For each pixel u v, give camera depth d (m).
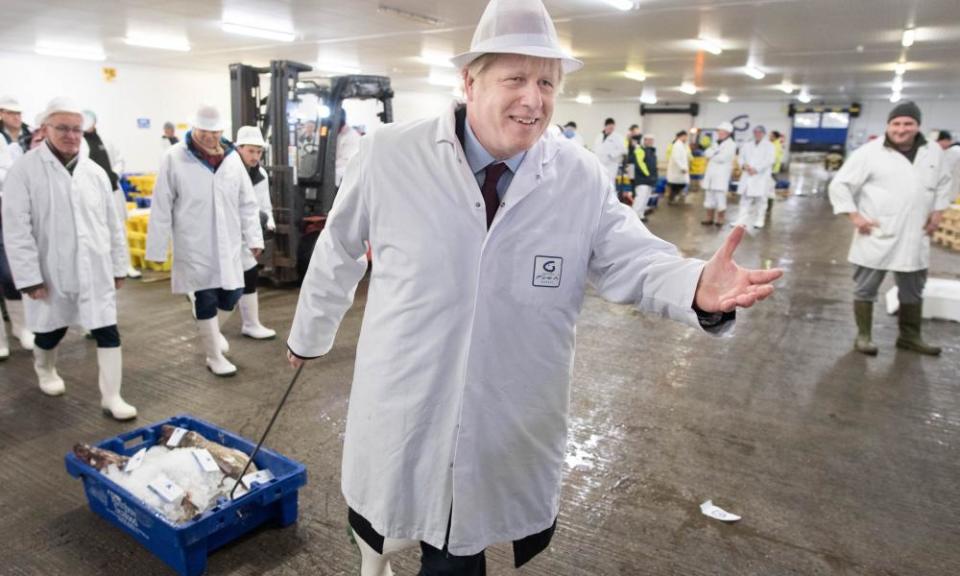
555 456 1.33
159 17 8.66
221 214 3.57
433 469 1.24
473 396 1.19
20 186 2.84
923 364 4.17
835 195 4.29
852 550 2.22
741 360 4.23
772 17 8.13
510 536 1.30
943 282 5.61
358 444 1.32
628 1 7.39
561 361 1.28
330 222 1.35
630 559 2.16
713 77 15.61
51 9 8.09
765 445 3.01
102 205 3.01
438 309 1.19
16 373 3.73
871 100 22.16
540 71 1.08
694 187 18.77
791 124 23.23
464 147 1.21
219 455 2.30
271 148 5.70
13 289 4.11
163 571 2.02
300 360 1.45
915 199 3.99
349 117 18.62
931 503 2.53
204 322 3.67
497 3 1.08
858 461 2.86
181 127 14.60
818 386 3.76
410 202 1.20
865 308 4.34
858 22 8.27
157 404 3.33
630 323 5.13
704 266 1.11
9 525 2.26
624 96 22.45
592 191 1.24
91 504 2.33
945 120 21.22
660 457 2.88
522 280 1.19
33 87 11.74
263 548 2.16
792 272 7.05
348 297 1.42
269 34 10.02
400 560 2.12
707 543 2.25
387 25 9.21
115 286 3.12
